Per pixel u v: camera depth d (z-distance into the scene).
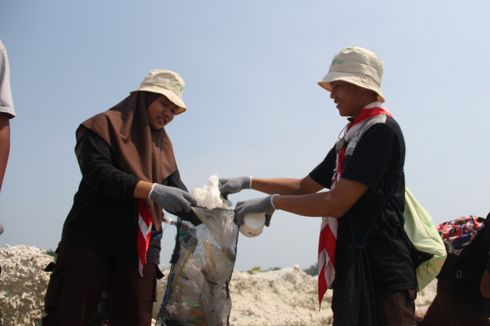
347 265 3.60
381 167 3.58
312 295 8.44
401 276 3.59
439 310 5.18
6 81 3.42
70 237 3.77
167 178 4.31
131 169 3.82
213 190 4.14
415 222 3.86
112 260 3.90
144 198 3.81
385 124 3.64
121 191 3.69
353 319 3.47
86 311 3.69
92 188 3.74
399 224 3.69
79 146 3.83
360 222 3.64
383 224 3.62
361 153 3.61
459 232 4.98
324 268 3.71
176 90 4.12
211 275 3.91
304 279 8.73
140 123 4.02
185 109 4.16
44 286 4.90
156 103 4.07
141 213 3.87
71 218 3.84
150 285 3.98
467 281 4.92
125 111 4.03
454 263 4.94
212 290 3.90
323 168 4.44
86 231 3.78
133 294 3.84
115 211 3.85
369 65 3.86
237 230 3.98
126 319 3.83
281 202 3.80
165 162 4.23
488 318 4.98
